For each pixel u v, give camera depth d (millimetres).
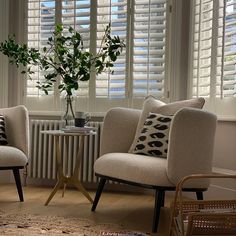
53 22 3930
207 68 3361
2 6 3943
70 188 3684
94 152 3629
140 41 3699
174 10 3586
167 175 2275
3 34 3947
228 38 3092
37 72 3941
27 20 3980
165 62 3627
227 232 1554
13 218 2471
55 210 2756
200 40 3400
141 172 2338
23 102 3982
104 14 3775
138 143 2758
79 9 3855
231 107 3068
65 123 3209
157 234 2262
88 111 3816
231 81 3066
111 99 3773
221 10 3193
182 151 2281
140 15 3701
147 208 2932
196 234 1533
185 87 3559
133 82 3713
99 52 3748
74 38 3225
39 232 2186
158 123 2756
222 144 3152
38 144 3766
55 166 3715
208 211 1684
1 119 3238
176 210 1764
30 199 3129
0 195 3271
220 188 3119
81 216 2605
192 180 2330
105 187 3703
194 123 2316
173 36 3586
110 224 2418
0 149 2924
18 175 3018
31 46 3967
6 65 3941
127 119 2943
